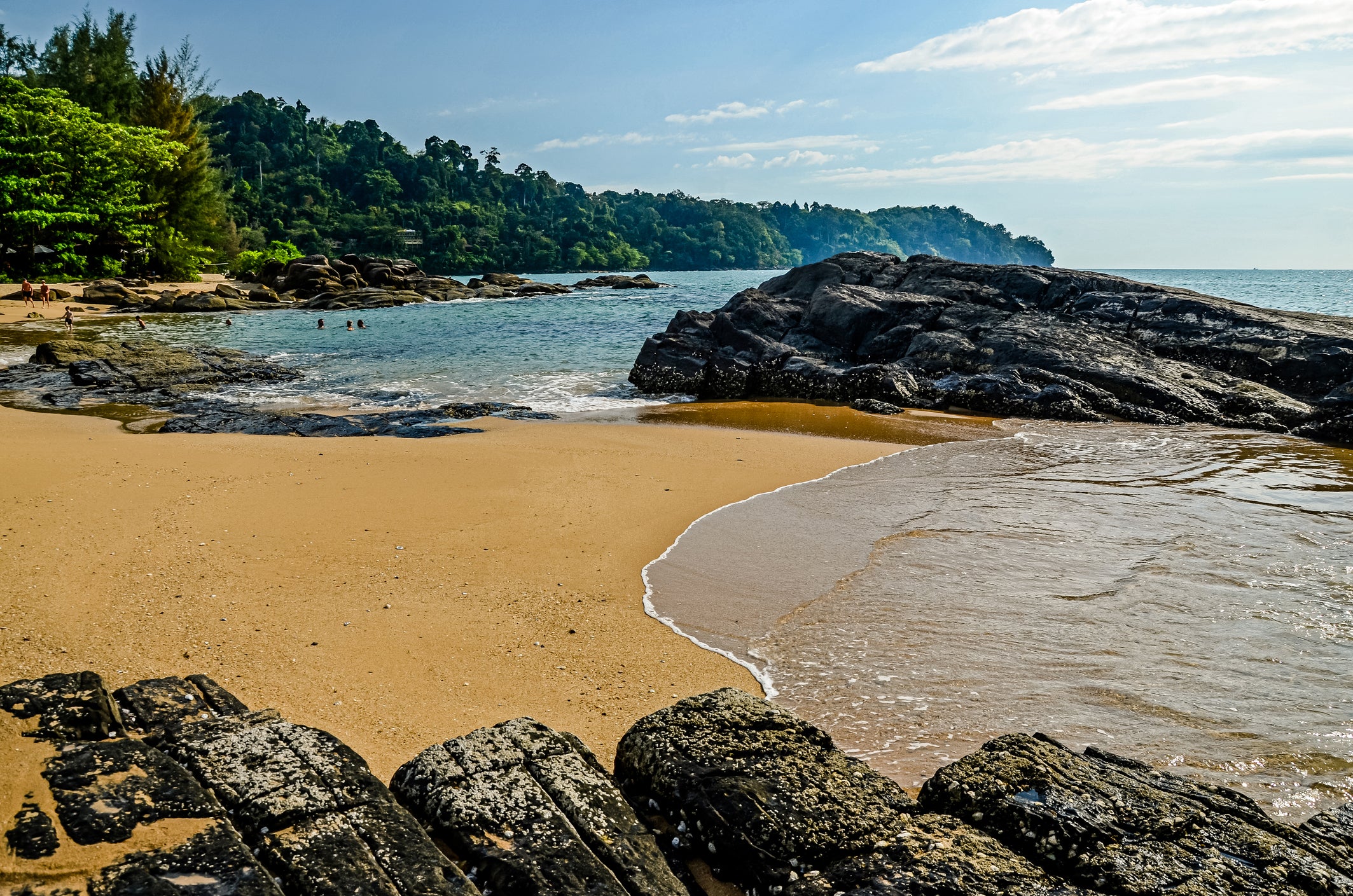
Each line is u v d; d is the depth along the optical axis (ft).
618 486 41.93
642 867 12.08
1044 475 44.80
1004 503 38.96
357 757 13.70
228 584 27.89
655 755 14.42
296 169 581.12
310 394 74.02
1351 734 19.38
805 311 84.07
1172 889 11.48
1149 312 73.92
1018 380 67.05
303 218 514.27
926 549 32.45
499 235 595.88
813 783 13.71
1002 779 13.56
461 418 62.44
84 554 30.04
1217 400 63.05
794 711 20.88
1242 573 29.55
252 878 10.68
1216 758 18.48
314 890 10.71
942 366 73.00
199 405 66.69
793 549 32.73
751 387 74.84
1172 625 25.38
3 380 75.82
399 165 636.48
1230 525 35.12
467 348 107.14
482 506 37.83
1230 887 11.56
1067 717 20.31
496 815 12.53
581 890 11.31
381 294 186.91
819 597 27.99
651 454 49.57
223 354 88.43
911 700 21.26
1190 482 42.93
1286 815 16.34
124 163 192.85
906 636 24.97
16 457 44.73
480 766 13.67
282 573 29.04
